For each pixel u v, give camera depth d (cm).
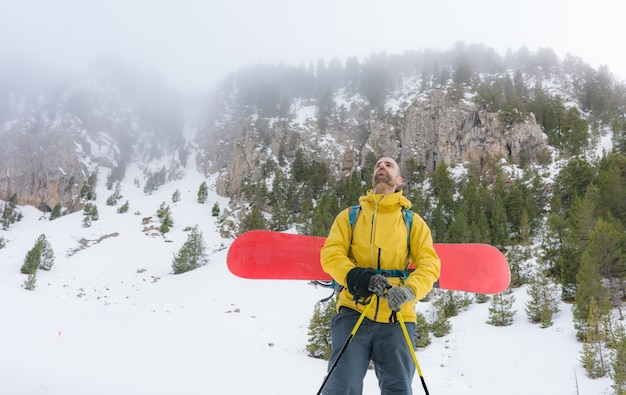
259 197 6419
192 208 7412
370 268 174
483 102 6862
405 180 6328
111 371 873
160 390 666
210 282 3438
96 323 2138
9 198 9412
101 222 6325
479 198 4209
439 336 2003
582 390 1273
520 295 2372
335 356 178
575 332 1730
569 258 2284
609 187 3041
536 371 1459
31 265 3988
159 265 4684
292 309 2673
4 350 817
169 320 2367
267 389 1223
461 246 252
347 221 204
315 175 6994
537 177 4428
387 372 178
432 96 7638
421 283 173
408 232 200
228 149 10931
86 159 11000
